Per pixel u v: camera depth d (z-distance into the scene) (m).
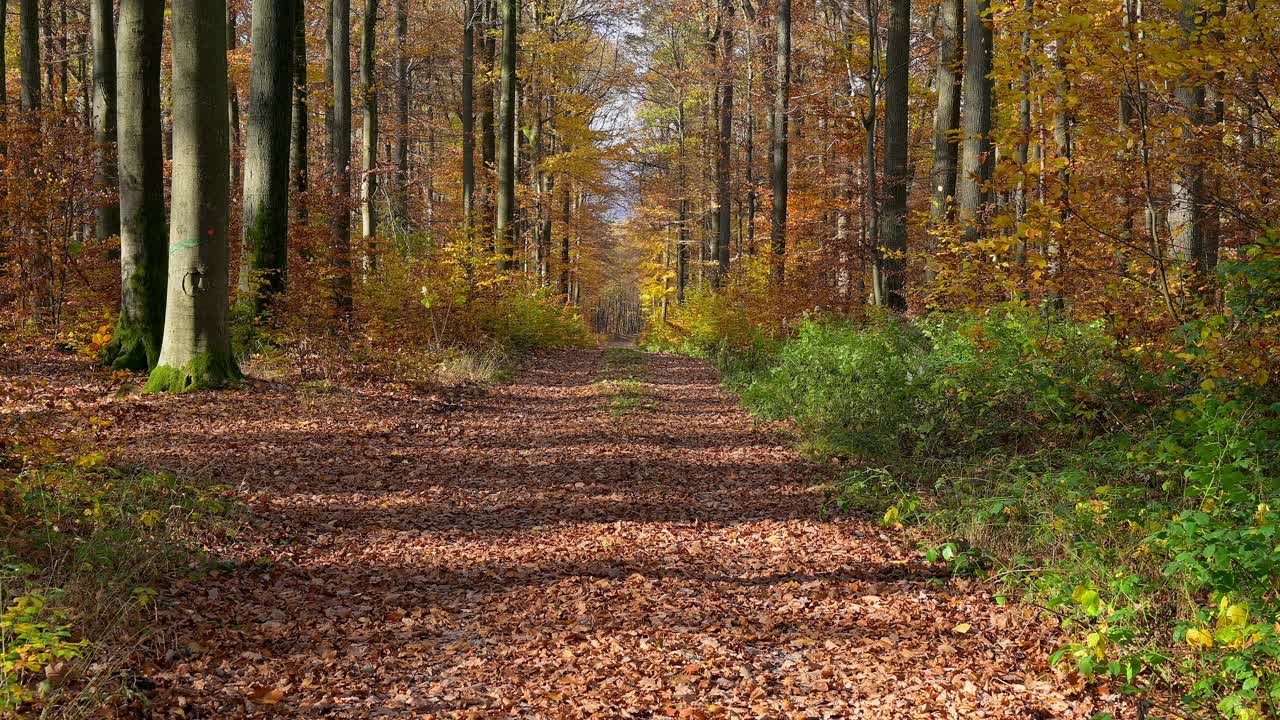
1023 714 3.95
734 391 15.11
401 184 27.50
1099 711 3.95
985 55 14.02
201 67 10.67
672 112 37.34
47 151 13.08
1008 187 7.71
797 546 6.61
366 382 12.66
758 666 4.53
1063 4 7.10
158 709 3.80
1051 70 7.56
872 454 8.87
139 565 5.15
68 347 13.12
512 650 4.70
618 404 12.87
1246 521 4.42
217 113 10.85
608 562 6.24
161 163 11.99
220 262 11.11
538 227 34.31
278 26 13.52
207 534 6.16
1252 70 7.06
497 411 12.28
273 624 4.91
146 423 9.38
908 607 5.35
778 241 23.03
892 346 12.00
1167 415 7.16
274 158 13.66
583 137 31.28
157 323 11.99
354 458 8.91
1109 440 6.99
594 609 5.32
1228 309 6.95
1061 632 4.87
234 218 17.97
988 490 6.98
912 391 9.34
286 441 9.27
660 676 4.40
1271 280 6.18
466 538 6.73
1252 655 3.62
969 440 8.24
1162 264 7.62
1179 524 4.25
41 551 5.05
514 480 8.54
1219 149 7.63
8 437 6.33
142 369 11.88
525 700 4.12
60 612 3.84
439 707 4.05
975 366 8.98
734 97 30.89
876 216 17.70
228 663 4.37
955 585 5.74
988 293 10.00
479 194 28.44
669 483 8.57
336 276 15.84
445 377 14.27
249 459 8.48
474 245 19.12
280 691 4.11
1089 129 7.86
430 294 16.75
